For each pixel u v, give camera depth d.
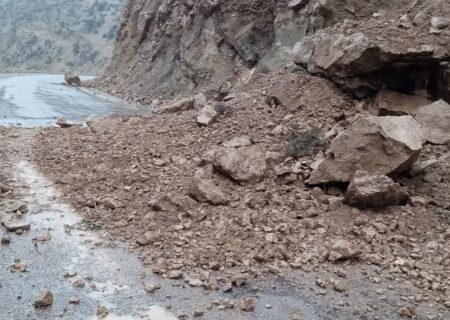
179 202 8.61
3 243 7.52
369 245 7.56
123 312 5.95
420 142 8.61
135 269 6.96
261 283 6.70
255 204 8.55
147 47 39.47
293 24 20.95
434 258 7.18
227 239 7.65
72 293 6.30
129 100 32.22
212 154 10.27
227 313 6.00
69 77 42.09
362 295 6.48
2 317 5.70
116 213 8.67
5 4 164.62
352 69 11.61
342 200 8.51
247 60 24.81
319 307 6.21
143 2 42.84
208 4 27.81
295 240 7.63
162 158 10.91
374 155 8.57
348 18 15.55
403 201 8.46
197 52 28.66
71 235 7.91
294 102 12.22
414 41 11.16
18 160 11.63
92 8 137.75
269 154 9.95
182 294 6.39
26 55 111.12
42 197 9.41
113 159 11.03
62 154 11.85
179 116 14.52
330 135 10.37
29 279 6.57
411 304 6.29
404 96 11.30
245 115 12.52
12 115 20.00
